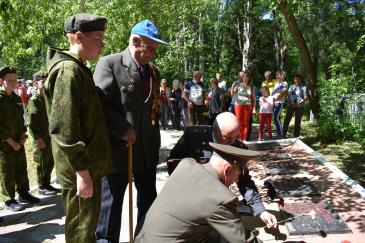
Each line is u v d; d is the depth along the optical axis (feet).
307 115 53.78
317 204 15.12
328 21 52.95
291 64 92.07
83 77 8.54
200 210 7.32
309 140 34.42
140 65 10.96
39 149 18.80
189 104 33.94
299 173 20.06
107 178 10.78
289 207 14.76
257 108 56.34
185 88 34.30
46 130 18.70
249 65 81.20
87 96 8.66
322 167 21.18
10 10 21.62
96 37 8.80
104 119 9.32
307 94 34.58
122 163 10.74
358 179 23.40
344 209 14.94
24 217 16.07
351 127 32.55
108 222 10.75
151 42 10.57
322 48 55.93
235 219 7.28
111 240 10.80
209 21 80.74
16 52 35.01
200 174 7.63
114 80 10.61
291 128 42.63
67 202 8.89
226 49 94.68
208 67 85.40
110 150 9.43
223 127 9.21
